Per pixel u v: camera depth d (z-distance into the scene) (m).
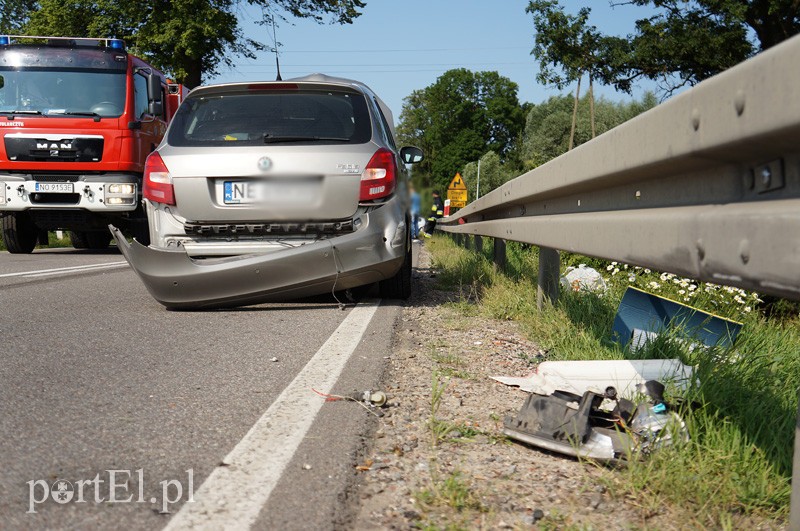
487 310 5.52
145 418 2.76
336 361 3.77
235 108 5.75
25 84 12.32
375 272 5.49
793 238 1.36
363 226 5.50
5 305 5.68
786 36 29.70
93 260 11.27
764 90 1.42
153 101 12.55
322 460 2.35
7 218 12.84
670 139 1.90
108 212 12.59
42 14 31.38
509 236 5.22
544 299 5.08
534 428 2.56
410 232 6.20
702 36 30.11
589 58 33.12
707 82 1.68
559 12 33.41
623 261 2.40
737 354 3.56
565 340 4.20
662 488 2.14
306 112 5.71
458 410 2.96
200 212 5.50
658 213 2.12
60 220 12.64
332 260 5.34
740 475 2.23
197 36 30.19
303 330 4.68
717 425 2.52
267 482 2.16
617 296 5.96
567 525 1.95
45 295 6.37
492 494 2.14
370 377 3.43
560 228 3.44
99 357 3.81
